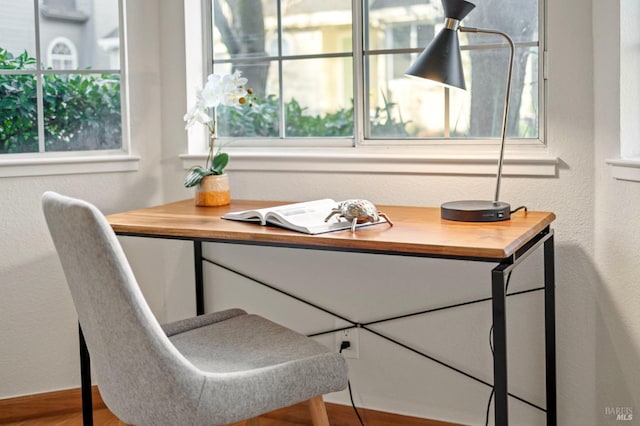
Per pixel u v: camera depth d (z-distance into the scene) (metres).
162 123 2.71
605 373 2.23
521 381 2.36
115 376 1.57
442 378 2.45
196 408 1.52
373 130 2.54
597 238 2.20
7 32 2.60
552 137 2.23
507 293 2.33
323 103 2.61
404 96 2.49
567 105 2.20
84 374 2.26
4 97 2.61
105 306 1.51
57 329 2.69
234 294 2.70
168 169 2.73
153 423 1.54
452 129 2.45
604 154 2.15
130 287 1.48
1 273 2.59
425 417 2.48
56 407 2.70
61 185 2.62
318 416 1.72
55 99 2.66
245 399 1.57
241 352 1.83
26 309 2.64
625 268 2.13
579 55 2.17
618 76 2.08
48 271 2.65
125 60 2.68
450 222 1.99
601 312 2.21
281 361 1.76
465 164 2.32
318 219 1.98
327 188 2.52
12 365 2.65
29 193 2.59
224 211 2.28
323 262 2.54
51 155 2.66
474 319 2.38
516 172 2.26
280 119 2.67
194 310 2.75
